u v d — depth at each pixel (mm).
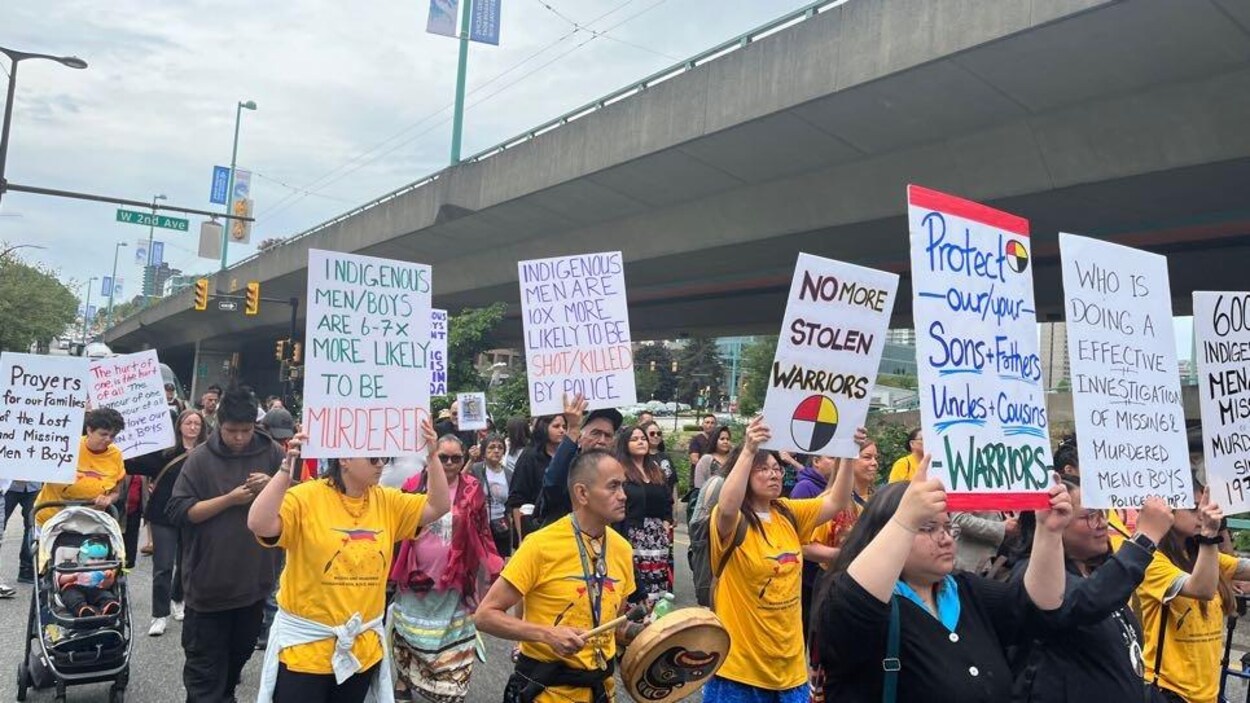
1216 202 14469
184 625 5125
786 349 4508
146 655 7008
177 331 63281
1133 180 13508
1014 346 3273
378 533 4156
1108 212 15562
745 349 57219
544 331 7035
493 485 8227
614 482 3844
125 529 9516
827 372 4582
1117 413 3535
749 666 4281
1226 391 4324
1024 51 12250
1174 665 4172
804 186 17781
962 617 2982
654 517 6621
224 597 5066
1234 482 4254
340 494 4180
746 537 4312
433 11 30891
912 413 22328
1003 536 5656
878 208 16859
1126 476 3494
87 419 7875
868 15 13789
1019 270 3359
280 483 3982
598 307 7125
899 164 15906
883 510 3016
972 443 3066
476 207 24828
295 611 3984
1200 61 11500
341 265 4512
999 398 3182
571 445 6031
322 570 3984
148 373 9414
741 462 4359
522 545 3842
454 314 38375
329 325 4434
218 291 47500
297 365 32344
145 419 9352
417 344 4656
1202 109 12047
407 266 4715
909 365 70375
